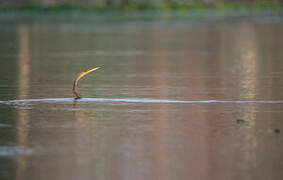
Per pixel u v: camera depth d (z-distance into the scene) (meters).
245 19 172.25
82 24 161.62
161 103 42.97
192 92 48.25
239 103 42.84
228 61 72.69
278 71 61.91
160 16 197.75
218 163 27.88
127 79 57.12
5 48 94.88
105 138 32.38
